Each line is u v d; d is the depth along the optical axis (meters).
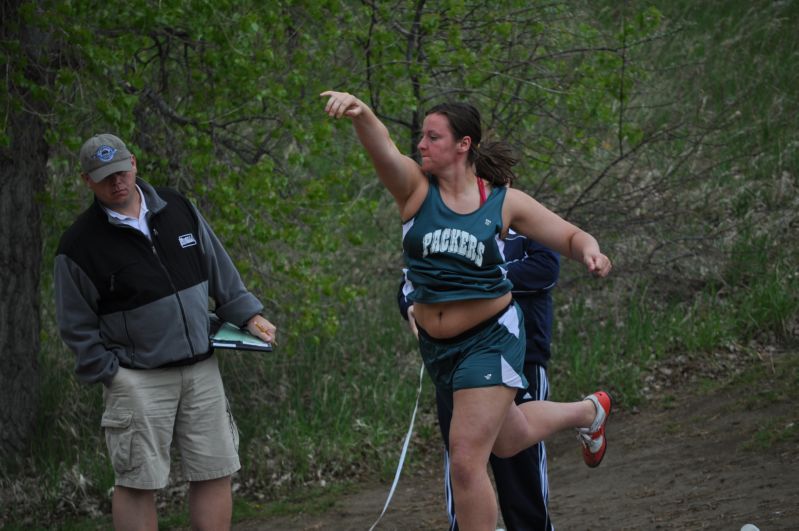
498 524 16.23
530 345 12.63
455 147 10.31
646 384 22.50
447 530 16.45
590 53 25.05
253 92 18.86
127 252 12.51
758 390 20.55
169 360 12.63
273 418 22.86
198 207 20.53
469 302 10.38
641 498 16.05
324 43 20.36
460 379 10.37
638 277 25.97
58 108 17.80
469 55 21.22
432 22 20.97
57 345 24.14
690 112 30.94
